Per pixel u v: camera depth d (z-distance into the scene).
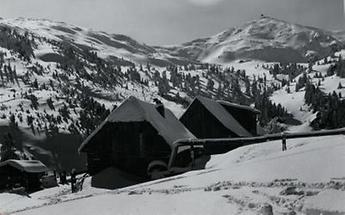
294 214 14.08
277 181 18.83
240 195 17.22
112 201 20.47
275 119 156.75
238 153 42.34
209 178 22.95
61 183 54.47
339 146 24.11
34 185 56.91
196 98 64.31
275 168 21.52
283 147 36.28
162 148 47.09
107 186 44.38
